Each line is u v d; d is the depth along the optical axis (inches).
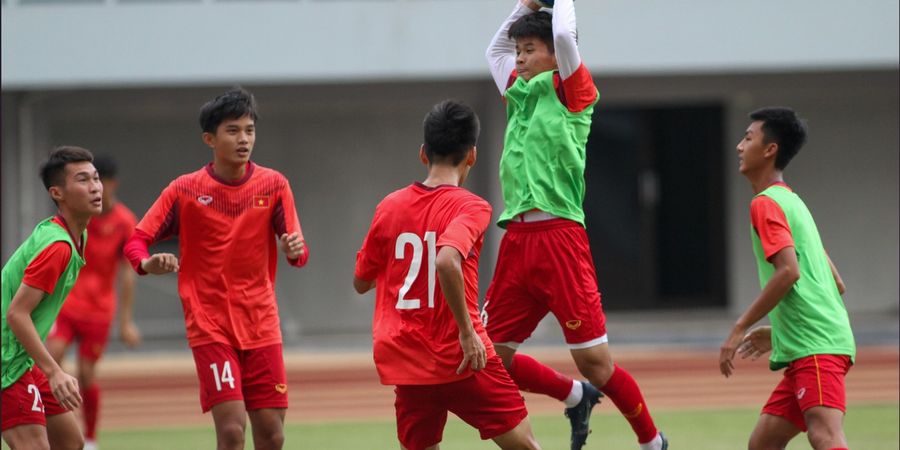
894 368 1716.3
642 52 2023.9
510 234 811.4
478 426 722.8
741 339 749.3
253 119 810.8
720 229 2381.9
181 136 2172.7
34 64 1962.4
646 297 2407.7
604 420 1343.5
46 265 761.0
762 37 2033.7
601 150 2400.3
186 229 808.3
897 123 2310.5
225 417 790.5
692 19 2028.8
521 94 807.7
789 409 768.9
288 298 2236.7
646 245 2402.8
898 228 2322.8
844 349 751.1
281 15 1998.0
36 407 794.8
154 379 1753.2
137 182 2167.8
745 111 2298.2
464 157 733.3
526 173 795.4
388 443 1213.7
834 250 2319.1
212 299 806.5
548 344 2043.6
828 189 2313.0
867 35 2033.7
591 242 2402.8
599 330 805.2
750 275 2321.6
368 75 2007.9
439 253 674.8
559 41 768.3
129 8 1979.6
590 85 792.3
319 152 2231.8
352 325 2250.2
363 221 2244.1
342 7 2001.7
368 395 1574.8
